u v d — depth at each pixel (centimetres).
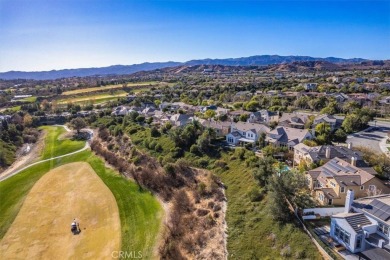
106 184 5881
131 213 4747
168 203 5019
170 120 9256
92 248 3950
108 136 8838
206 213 4566
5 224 4650
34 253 3931
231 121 8750
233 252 3603
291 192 3809
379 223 3056
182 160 6147
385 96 12325
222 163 5984
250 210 4322
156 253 3738
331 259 2934
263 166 4878
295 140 6462
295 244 3341
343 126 8069
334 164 4778
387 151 6156
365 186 4038
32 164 7444
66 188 5825
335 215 3303
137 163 6588
